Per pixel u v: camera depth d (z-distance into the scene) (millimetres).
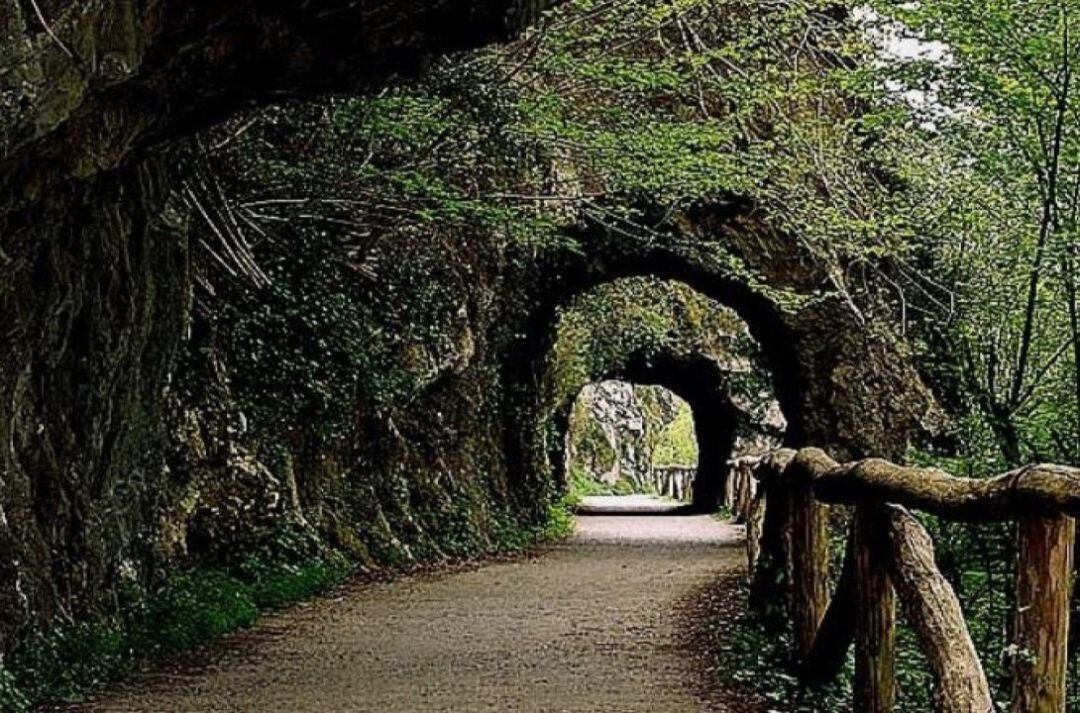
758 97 15023
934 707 4559
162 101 7355
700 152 15000
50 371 8570
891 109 11117
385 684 8055
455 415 21406
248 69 7406
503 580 15812
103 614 9227
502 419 25031
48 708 7238
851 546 6219
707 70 15539
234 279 14055
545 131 13602
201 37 6883
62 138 6863
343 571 15508
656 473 62906
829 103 15805
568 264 23344
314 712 7094
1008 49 10008
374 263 17344
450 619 11695
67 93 6391
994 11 9844
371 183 13672
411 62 7938
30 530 8219
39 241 7750
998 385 11430
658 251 22281
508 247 22031
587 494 58469
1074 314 10250
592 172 16219
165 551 11375
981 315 11719
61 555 8727
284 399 15094
